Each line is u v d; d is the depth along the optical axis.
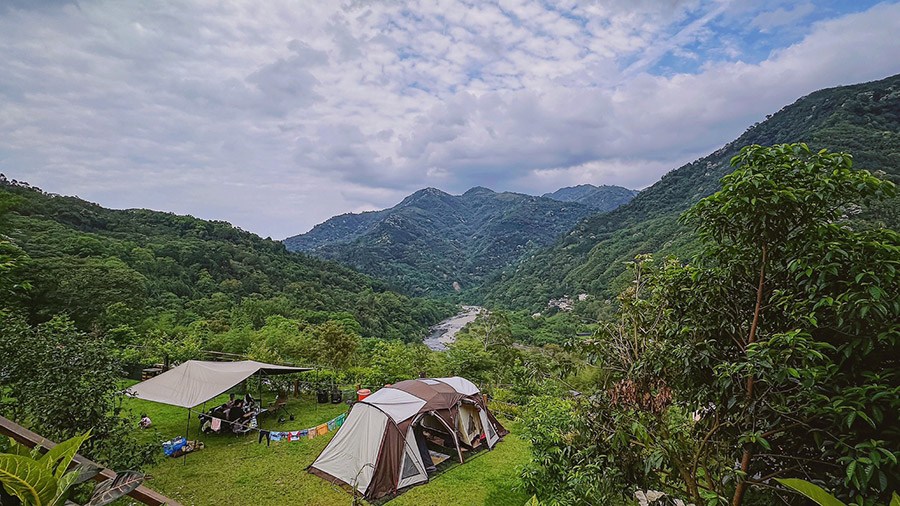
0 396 6.15
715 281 3.21
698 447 3.38
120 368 6.90
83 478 1.30
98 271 28.09
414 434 8.95
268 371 12.67
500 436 11.41
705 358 3.01
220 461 9.16
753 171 2.85
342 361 19.09
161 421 11.88
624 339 4.11
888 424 2.34
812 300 2.55
